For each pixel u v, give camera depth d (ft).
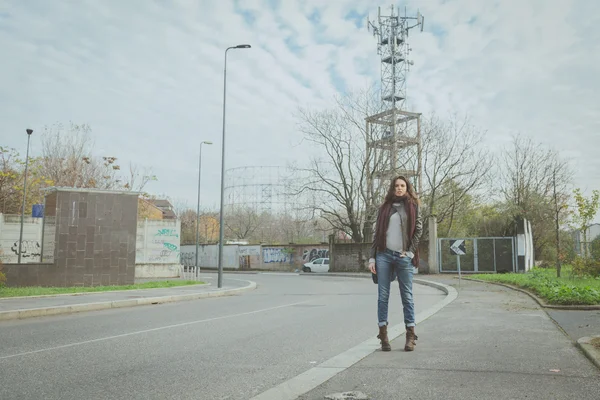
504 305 36.27
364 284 79.92
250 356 19.06
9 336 25.07
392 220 18.94
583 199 64.28
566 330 23.12
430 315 30.01
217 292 56.85
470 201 125.80
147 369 16.96
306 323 28.86
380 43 141.69
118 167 122.21
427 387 13.38
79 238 61.26
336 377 14.73
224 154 71.67
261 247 167.22
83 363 18.03
